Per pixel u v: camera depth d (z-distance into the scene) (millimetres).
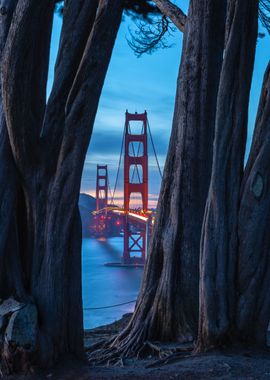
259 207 5758
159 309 7402
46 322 4660
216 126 5988
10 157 4680
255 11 5957
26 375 4426
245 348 5660
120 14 4832
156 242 7699
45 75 4809
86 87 4754
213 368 4988
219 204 5816
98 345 7746
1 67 4363
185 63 7828
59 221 4789
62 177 4770
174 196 7578
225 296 5707
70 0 4938
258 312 5758
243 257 5734
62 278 4797
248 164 5902
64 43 4922
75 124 4754
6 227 4625
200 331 5816
